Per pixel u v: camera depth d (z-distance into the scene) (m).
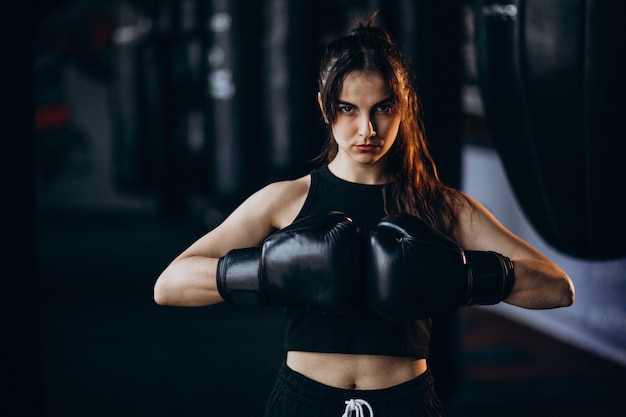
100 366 4.04
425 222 1.41
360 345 1.44
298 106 4.81
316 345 1.45
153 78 8.05
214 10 5.73
